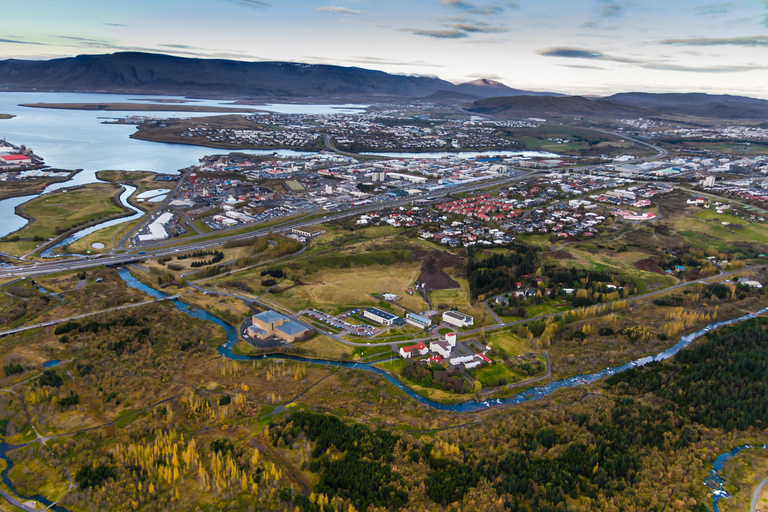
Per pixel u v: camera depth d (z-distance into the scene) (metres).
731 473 160.50
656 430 179.75
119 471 156.25
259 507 144.88
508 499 148.25
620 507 145.75
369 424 185.62
